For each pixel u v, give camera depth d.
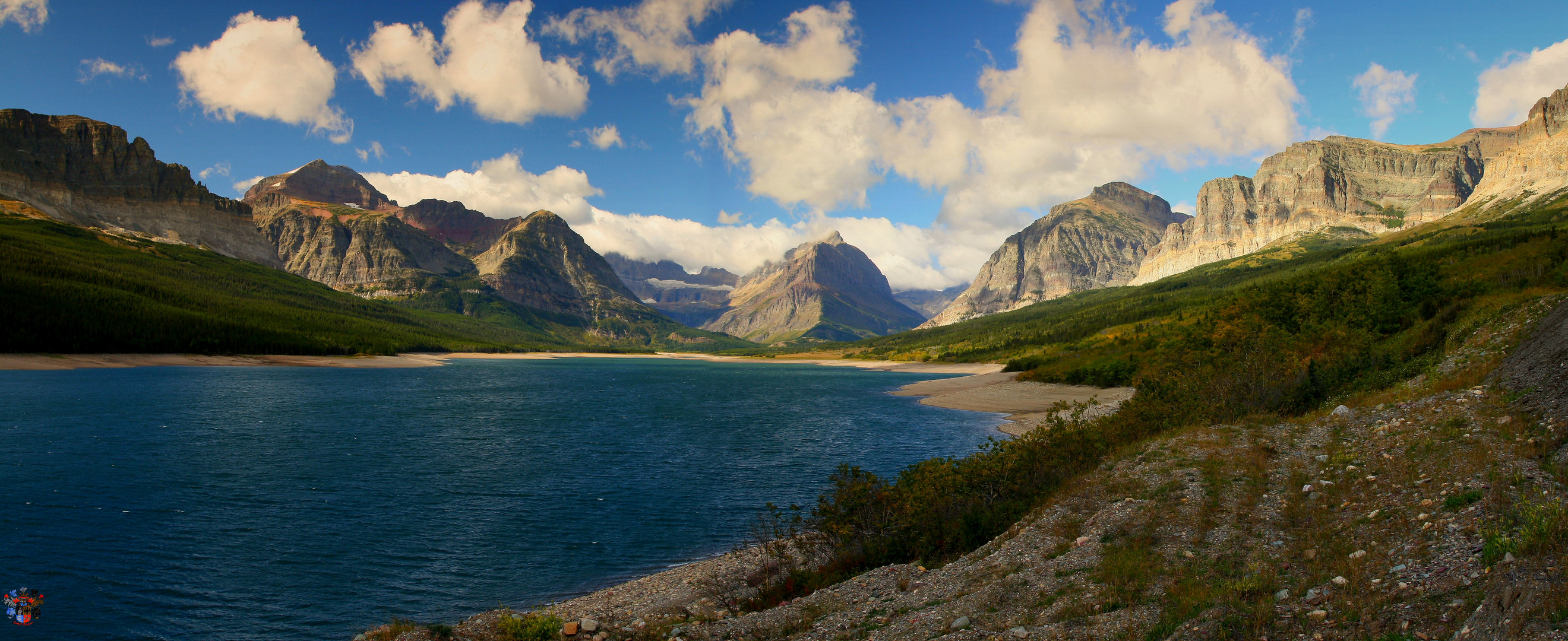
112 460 51.12
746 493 45.38
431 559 31.72
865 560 24.20
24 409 78.06
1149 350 116.56
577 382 171.00
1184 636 12.70
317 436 66.25
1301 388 40.47
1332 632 12.02
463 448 62.09
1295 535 17.69
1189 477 24.55
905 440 69.06
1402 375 39.47
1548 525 12.45
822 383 177.25
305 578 29.05
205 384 121.44
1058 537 20.69
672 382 175.75
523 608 26.05
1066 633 13.94
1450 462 20.14
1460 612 11.33
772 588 23.39
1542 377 25.23
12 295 175.50
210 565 30.33
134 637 23.38
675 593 24.80
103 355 163.88
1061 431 33.72
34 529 34.16
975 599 16.95
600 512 40.31
